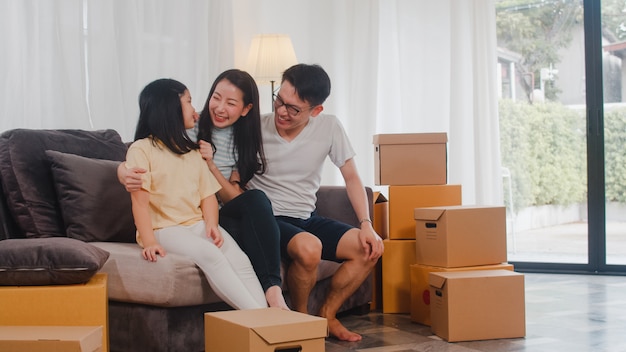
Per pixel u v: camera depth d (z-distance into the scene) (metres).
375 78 4.91
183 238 2.28
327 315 2.81
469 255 3.03
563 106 4.94
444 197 3.42
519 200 5.04
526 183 5.02
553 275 4.69
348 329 3.00
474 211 3.04
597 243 4.78
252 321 1.83
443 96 4.89
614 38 4.81
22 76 3.28
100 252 2.10
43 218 2.49
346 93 5.00
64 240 2.06
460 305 2.75
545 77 4.97
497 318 2.78
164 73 4.00
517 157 5.05
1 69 3.19
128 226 2.63
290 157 2.82
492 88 4.76
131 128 3.74
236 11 4.77
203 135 2.62
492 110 4.76
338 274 2.79
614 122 4.80
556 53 4.95
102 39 3.59
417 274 3.13
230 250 2.33
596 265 4.78
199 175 2.46
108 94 3.61
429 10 4.89
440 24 4.89
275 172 2.82
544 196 4.99
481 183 4.74
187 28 4.15
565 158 4.94
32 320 1.95
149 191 2.31
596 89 4.80
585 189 4.89
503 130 5.07
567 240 4.94
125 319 2.27
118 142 2.91
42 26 3.37
